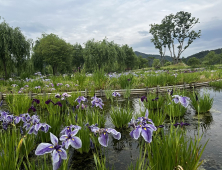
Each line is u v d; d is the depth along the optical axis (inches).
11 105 252.4
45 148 58.2
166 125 178.2
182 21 2143.2
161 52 2375.7
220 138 144.5
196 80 557.9
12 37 828.0
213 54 3983.8
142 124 76.7
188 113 220.8
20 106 229.9
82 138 125.8
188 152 97.2
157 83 461.1
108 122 197.9
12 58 852.6
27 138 122.2
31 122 119.3
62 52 1476.4
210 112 222.1
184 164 90.1
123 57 2069.4
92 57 1561.3
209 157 116.8
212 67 1040.8
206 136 149.9
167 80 478.0
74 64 2127.2
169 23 2185.0
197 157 93.0
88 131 132.4
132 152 128.5
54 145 59.5
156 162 87.7
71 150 134.9
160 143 100.0
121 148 135.8
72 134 71.7
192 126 174.4
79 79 433.4
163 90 413.4
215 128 167.2
